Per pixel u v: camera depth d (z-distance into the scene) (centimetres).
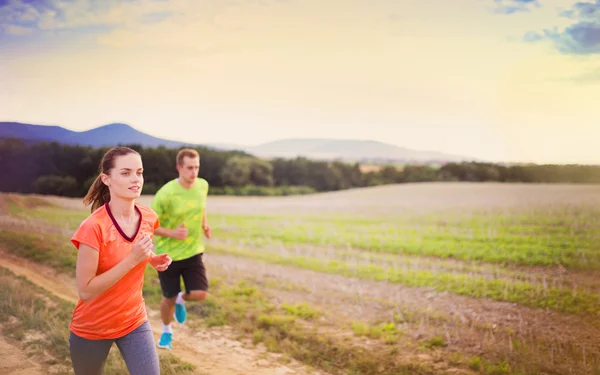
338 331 643
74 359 285
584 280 798
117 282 273
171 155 2108
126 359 290
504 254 1004
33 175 2056
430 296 782
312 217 1877
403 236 1313
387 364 543
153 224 301
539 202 1419
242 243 1362
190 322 682
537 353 554
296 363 555
